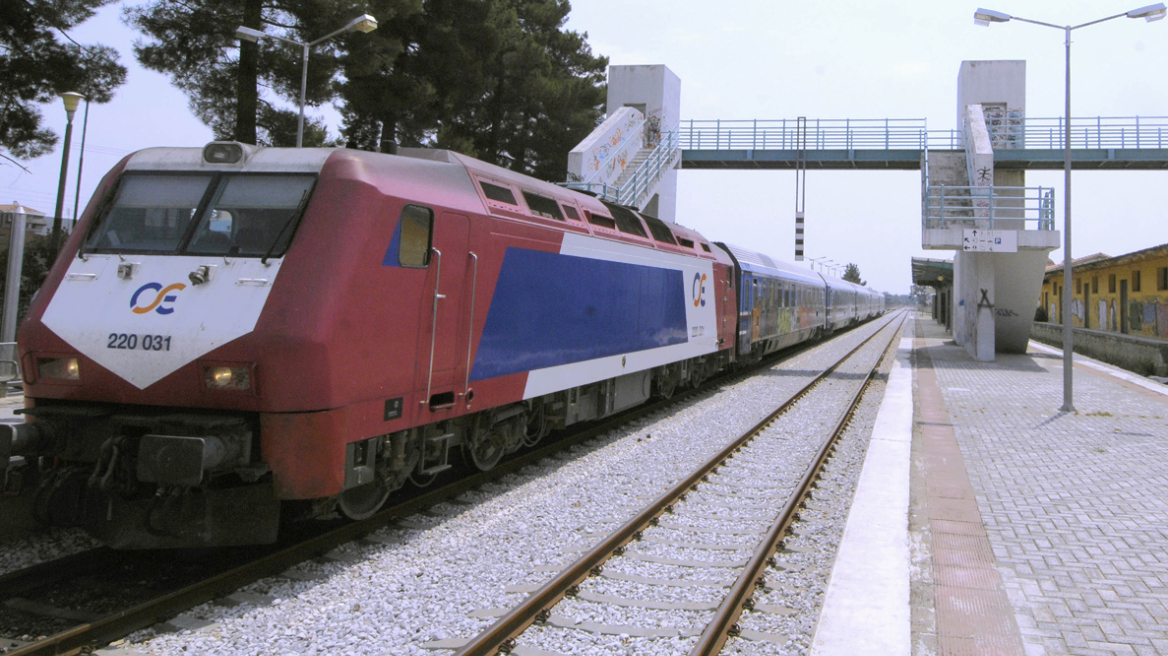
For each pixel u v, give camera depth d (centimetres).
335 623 480
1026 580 557
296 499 538
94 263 580
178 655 436
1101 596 527
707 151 2716
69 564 564
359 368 564
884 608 494
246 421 532
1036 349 3083
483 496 785
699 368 1570
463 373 708
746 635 464
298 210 562
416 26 2402
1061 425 1267
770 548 621
